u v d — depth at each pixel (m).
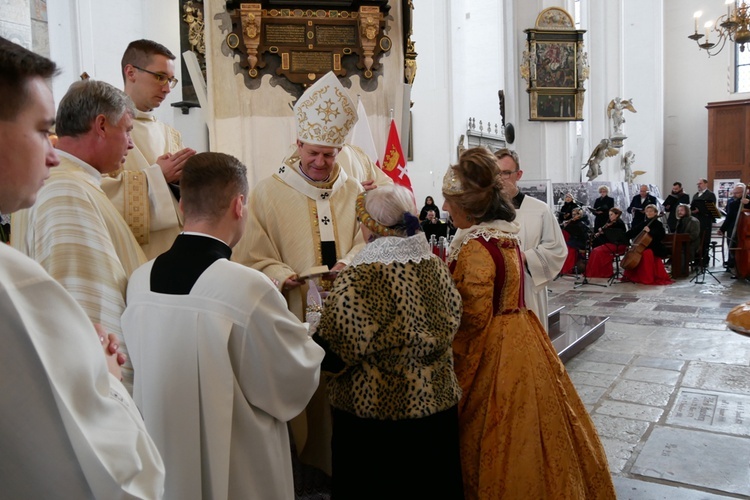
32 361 0.73
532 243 3.32
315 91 2.63
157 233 2.24
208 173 1.55
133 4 8.23
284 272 2.50
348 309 1.82
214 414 1.41
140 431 0.89
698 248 10.62
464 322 2.19
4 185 0.85
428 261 1.96
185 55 4.27
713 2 19.88
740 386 4.45
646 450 3.40
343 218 2.81
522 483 2.08
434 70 12.38
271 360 1.50
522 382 2.15
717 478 3.04
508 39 12.32
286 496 1.58
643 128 19.06
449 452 1.97
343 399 1.93
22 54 0.86
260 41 4.00
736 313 1.76
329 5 4.05
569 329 5.91
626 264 9.92
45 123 0.89
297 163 2.84
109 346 1.04
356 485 1.92
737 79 19.84
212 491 1.41
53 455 0.75
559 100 12.33
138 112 2.58
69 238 1.60
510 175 3.42
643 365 5.08
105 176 2.16
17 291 0.74
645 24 18.81
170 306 1.47
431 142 12.47
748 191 10.65
